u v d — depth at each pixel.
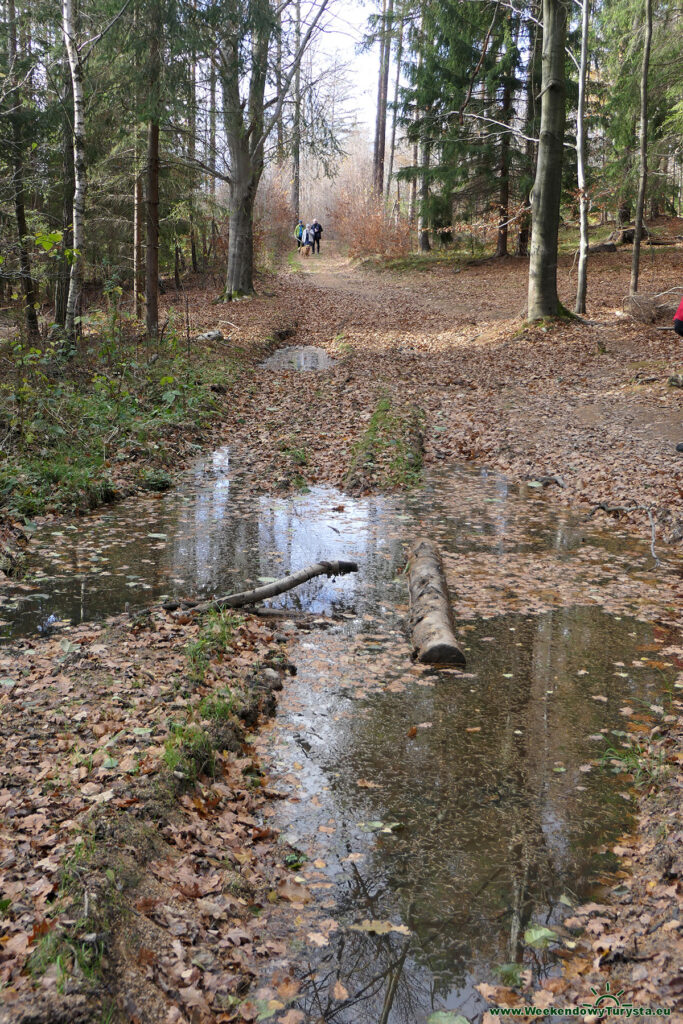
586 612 6.05
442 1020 2.59
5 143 16.84
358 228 44.12
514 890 3.19
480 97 32.94
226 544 7.50
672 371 14.49
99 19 15.58
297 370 16.92
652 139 26.20
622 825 3.60
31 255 15.81
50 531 7.79
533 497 9.30
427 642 5.27
